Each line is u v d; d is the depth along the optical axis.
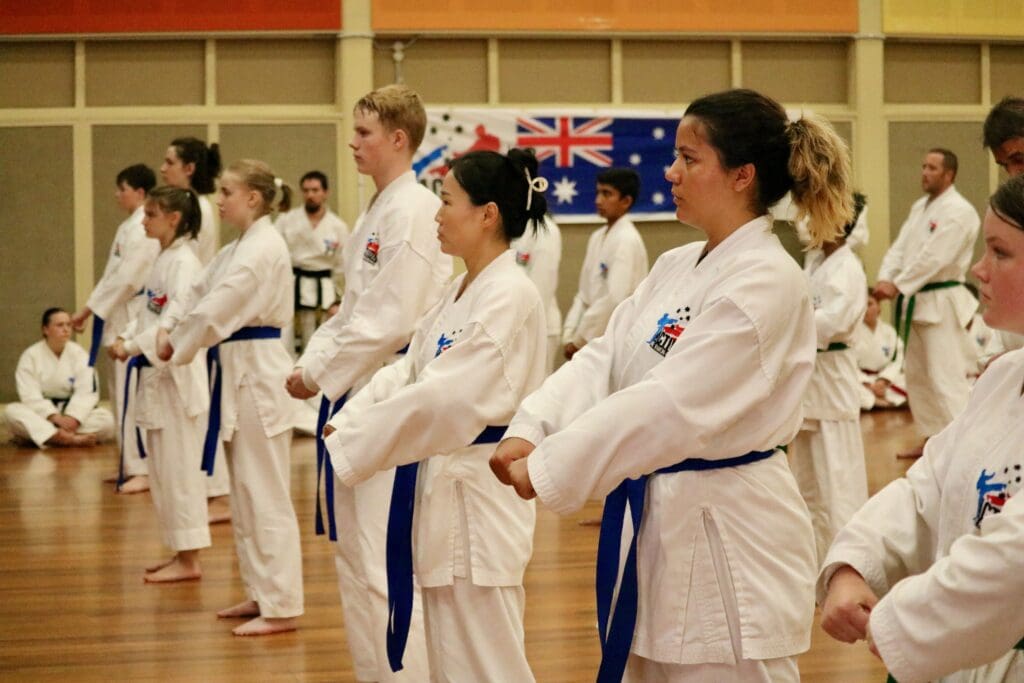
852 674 4.64
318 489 4.82
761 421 2.70
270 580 5.34
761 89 12.25
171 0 11.47
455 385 3.40
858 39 12.17
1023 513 1.96
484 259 3.59
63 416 10.60
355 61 11.57
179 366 5.67
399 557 3.57
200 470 6.25
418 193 4.50
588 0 11.80
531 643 5.07
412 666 4.12
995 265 2.14
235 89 11.73
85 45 11.59
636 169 12.08
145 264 8.80
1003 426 2.23
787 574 2.75
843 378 6.10
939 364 8.72
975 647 1.98
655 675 2.79
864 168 12.30
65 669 4.87
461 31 11.66
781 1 12.06
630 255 8.30
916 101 12.56
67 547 6.95
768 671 2.72
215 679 4.74
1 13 11.39
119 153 11.66
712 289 2.72
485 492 3.51
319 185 11.12
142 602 5.86
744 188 2.77
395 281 4.37
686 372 2.61
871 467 8.84
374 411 3.44
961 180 12.59
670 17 11.91
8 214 11.61
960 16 12.38
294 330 11.24
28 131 11.59
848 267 6.13
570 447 2.60
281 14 11.52
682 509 2.71
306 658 5.00
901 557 2.29
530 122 11.84
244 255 5.36
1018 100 3.96
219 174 8.04
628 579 2.73
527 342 3.51
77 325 9.69
